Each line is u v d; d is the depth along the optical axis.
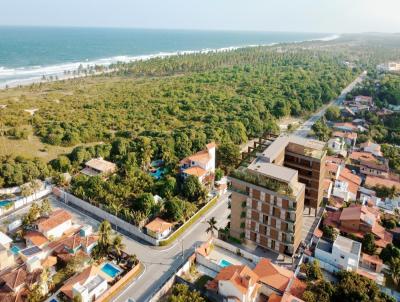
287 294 67.81
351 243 83.62
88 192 104.69
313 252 85.62
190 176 108.69
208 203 106.06
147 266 80.81
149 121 177.88
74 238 83.88
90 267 73.50
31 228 90.75
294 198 76.75
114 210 97.44
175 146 140.75
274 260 82.69
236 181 84.50
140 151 134.12
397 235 94.25
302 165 95.62
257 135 178.25
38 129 154.62
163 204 98.75
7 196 106.81
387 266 81.81
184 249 87.44
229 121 177.88
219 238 91.38
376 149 147.62
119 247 80.69
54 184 114.25
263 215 82.88
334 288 69.38
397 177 129.50
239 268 71.44
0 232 85.25
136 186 109.38
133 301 67.75
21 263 78.19
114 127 168.75
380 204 110.75
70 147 144.12
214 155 123.62
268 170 82.62
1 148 133.25
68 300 68.19
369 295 68.25
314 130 179.12
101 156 132.50
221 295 69.25
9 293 68.19
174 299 65.44
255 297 70.44
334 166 120.94
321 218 97.12
